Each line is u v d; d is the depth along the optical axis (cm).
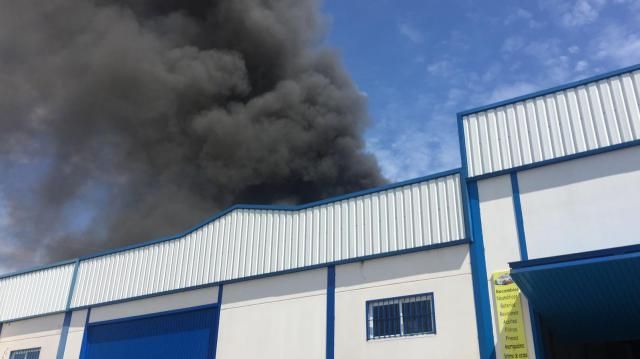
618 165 1623
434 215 1909
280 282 2195
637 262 1311
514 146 1820
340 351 1920
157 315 2498
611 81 1711
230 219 2489
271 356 2078
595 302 1521
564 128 1745
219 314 2302
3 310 3133
